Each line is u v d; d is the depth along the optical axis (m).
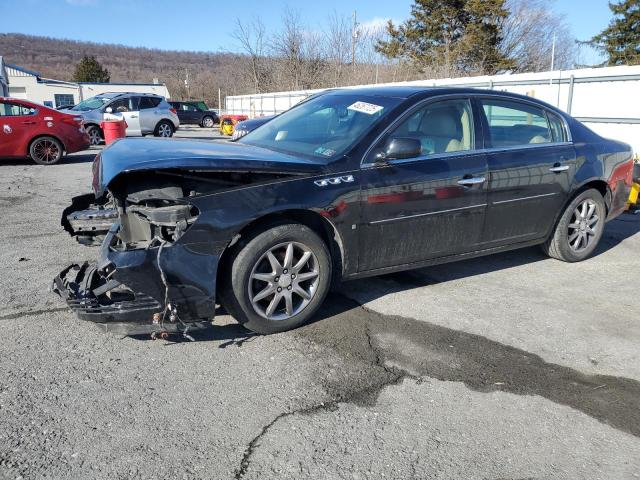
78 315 3.17
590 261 5.50
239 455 2.46
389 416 2.79
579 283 4.84
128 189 3.35
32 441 2.48
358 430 2.67
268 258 3.49
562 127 5.07
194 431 2.61
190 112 34.31
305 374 3.16
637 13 34.22
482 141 4.42
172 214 3.18
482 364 3.36
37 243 5.61
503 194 4.50
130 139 4.11
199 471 2.34
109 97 19.95
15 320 3.74
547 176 4.79
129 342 3.47
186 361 3.26
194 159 3.25
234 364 3.25
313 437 2.60
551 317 4.09
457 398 2.98
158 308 3.17
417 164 4.00
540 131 4.90
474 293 4.53
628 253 5.82
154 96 20.75
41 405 2.76
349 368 3.25
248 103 30.42
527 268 5.22
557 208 5.01
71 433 2.55
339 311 4.06
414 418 2.79
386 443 2.58
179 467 2.36
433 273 5.02
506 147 4.57
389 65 36.50
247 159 3.42
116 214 4.12
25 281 4.48
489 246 4.62
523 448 2.59
